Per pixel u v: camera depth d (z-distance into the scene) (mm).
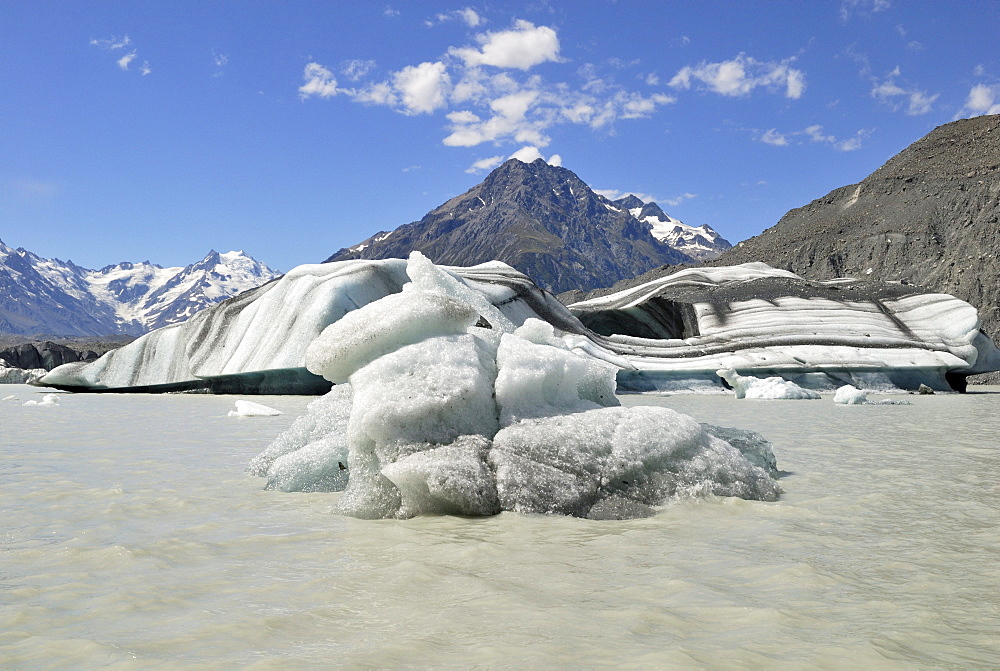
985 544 3559
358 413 4855
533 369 5328
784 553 3389
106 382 25656
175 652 2146
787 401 19359
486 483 4457
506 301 26312
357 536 3814
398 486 4480
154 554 3389
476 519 4270
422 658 2088
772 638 2254
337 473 5297
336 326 5551
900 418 12672
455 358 5254
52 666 2049
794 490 5164
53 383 26109
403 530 3975
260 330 24281
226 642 2227
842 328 26859
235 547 3549
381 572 3078
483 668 2010
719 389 24688
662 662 2043
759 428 10555
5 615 2504
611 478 4664
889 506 4555
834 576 2980
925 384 24656
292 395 23172
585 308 34281
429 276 7098
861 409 15523
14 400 19516
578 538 3750
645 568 3143
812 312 28359
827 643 2215
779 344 26203
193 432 9867
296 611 2541
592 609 2555
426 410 4840
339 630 2342
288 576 3018
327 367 5449
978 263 41625
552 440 4828
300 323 23250
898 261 50500
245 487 5379
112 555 3348
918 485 5367
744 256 61969
